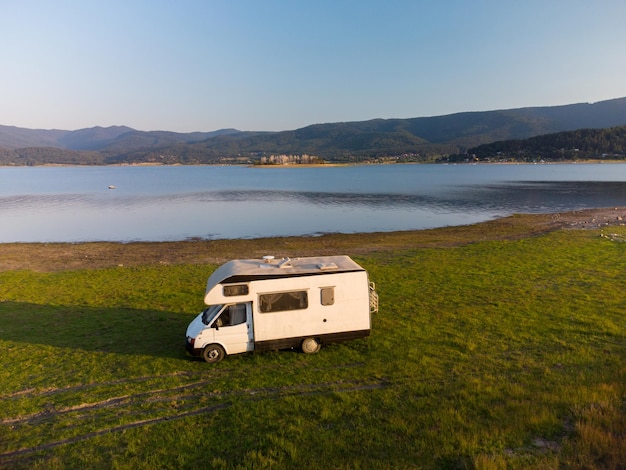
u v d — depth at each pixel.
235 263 15.99
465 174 180.50
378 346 15.55
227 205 78.06
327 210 68.75
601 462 8.30
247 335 14.64
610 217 52.03
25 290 25.08
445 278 25.50
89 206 78.75
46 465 8.96
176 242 43.12
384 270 28.08
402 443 9.33
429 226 51.31
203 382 13.09
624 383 11.61
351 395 11.69
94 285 26.08
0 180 178.12
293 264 15.91
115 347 16.20
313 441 9.57
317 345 15.13
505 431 9.49
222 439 9.82
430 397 11.43
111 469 8.84
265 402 11.46
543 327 16.80
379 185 125.62
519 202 73.94
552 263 28.41
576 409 10.21
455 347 15.24
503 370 13.18
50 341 16.91
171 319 19.42
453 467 8.47
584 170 186.00
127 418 10.95
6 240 46.16
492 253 32.78
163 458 9.20
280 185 132.12
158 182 158.38
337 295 15.15
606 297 20.52
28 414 11.45
